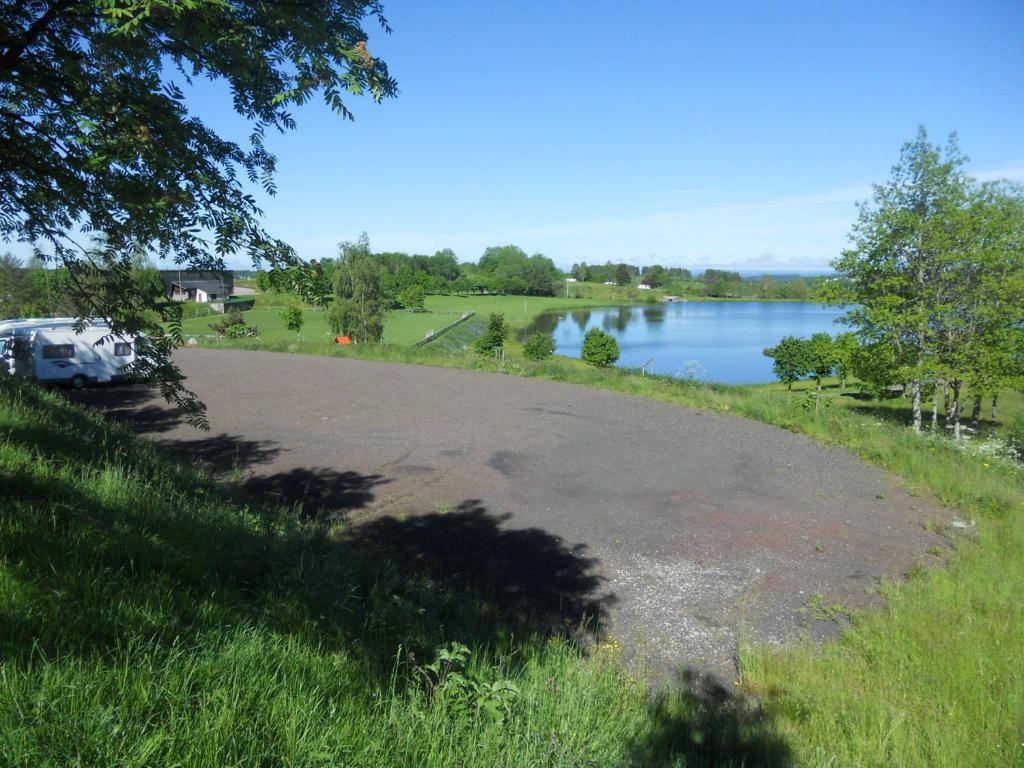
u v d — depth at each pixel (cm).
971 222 2150
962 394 2612
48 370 1898
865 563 757
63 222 424
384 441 1270
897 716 435
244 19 361
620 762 328
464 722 308
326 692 307
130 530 466
